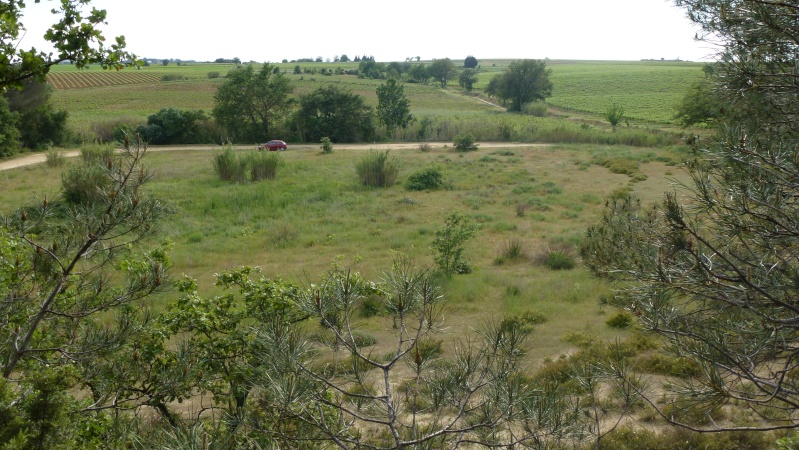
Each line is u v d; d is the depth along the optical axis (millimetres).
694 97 37500
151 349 5211
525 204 26094
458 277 15508
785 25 3900
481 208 26422
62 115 50156
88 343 3975
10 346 3727
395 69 144375
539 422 3207
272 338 3043
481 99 108562
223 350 5621
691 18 4367
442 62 131250
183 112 58531
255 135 61031
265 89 59969
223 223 23828
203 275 16188
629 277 4273
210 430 3084
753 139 3805
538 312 12180
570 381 7016
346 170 38031
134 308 4535
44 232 4074
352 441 3035
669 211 3521
